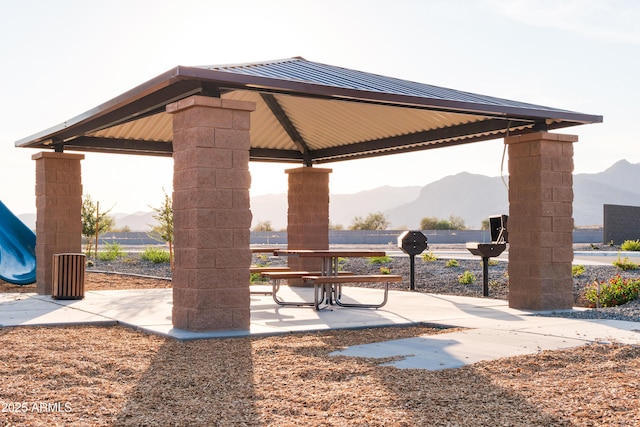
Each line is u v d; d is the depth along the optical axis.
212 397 5.69
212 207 9.30
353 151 16.44
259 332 9.13
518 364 7.00
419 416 5.07
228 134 9.42
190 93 9.82
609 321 10.31
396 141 15.23
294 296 14.45
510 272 12.51
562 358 7.29
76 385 6.09
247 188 9.57
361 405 5.38
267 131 16.81
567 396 5.64
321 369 6.70
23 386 5.98
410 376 6.42
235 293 9.43
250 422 4.94
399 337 9.04
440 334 9.12
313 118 15.72
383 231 54.72
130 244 53.03
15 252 18.94
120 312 11.41
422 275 18.92
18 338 8.73
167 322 10.12
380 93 9.93
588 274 16.86
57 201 15.16
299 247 16.98
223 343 8.49
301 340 8.73
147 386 6.08
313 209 17.05
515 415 5.11
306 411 5.22
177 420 5.00
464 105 10.67
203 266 9.21
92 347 8.05
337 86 9.69
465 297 14.38
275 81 9.19
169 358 7.45
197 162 9.20
